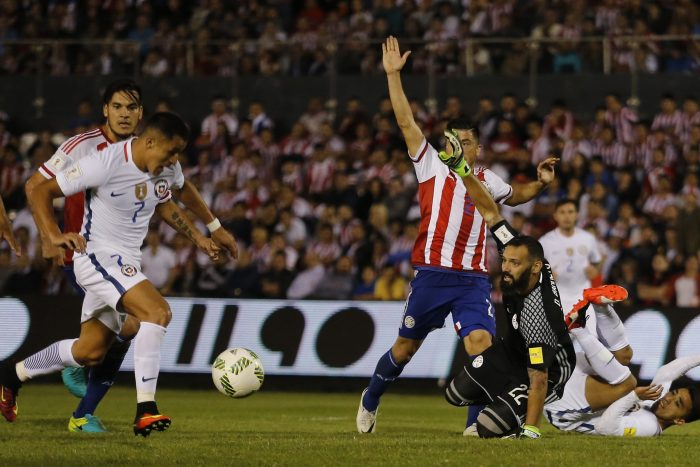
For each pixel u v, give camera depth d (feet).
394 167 223.51
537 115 233.14
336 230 211.41
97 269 84.74
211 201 227.20
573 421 97.60
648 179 216.13
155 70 254.06
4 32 272.92
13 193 234.79
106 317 88.58
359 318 175.11
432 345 172.45
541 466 67.10
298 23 262.88
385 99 237.45
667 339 167.12
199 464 67.26
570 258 136.77
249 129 239.30
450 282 95.50
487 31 248.52
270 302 177.58
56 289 201.98
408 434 94.79
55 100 255.29
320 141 235.20
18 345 177.78
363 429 98.48
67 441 80.69
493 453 72.74
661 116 228.02
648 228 195.00
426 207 96.58
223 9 267.59
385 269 186.09
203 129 241.96
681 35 238.07
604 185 209.15
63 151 94.07
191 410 134.51
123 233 85.66
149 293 83.87
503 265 82.74
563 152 221.66
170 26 266.36
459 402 89.97
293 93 249.55
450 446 77.00
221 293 178.91
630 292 183.52
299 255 208.74
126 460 68.85
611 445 79.10
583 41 238.48
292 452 73.31
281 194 221.05
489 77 240.73
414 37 249.96
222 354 97.40
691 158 215.92
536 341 82.07
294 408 140.36
